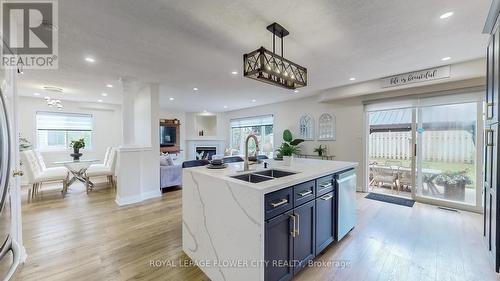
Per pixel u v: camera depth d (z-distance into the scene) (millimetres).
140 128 4836
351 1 1748
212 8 1832
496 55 1766
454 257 2170
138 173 4156
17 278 1850
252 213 1521
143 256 2225
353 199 2795
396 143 5430
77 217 3285
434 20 2039
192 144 8789
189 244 2205
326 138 5480
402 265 2049
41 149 5965
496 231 1760
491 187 1937
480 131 3434
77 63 3127
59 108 6164
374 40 2457
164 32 2240
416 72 3611
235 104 7113
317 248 2102
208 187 1952
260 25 2113
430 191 3990
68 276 1891
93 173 4902
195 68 3389
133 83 4090
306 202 1950
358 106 4891
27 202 4066
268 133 7215
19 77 3791
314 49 2693
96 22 2029
